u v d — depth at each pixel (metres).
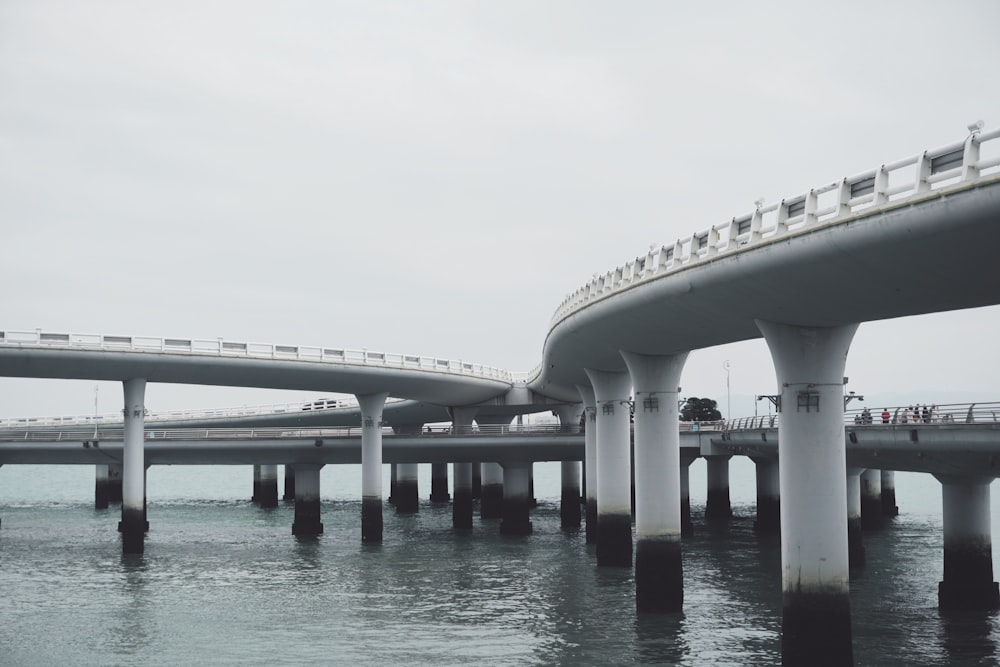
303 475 104.06
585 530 99.62
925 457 55.44
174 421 157.62
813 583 43.53
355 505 146.12
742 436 90.38
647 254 54.12
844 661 43.41
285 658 49.94
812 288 40.72
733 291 45.03
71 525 117.25
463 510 107.81
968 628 51.34
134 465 90.06
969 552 55.97
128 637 55.03
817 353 44.34
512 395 128.25
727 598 62.28
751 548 84.94
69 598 66.19
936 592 60.91
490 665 47.94
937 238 33.62
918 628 51.47
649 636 52.59
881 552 78.81
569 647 50.72
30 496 189.50
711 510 113.69
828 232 37.28
